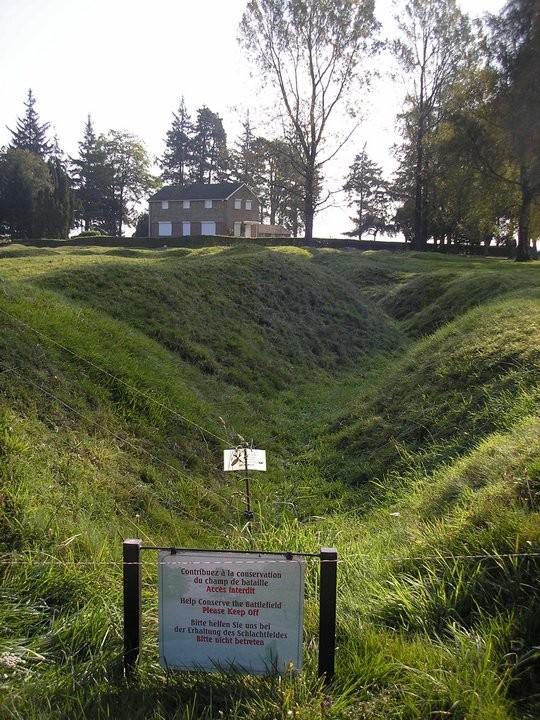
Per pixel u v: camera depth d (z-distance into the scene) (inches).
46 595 143.3
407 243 1971.0
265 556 113.7
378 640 129.0
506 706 109.4
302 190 2206.0
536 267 1203.2
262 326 596.4
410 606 142.3
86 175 3006.9
